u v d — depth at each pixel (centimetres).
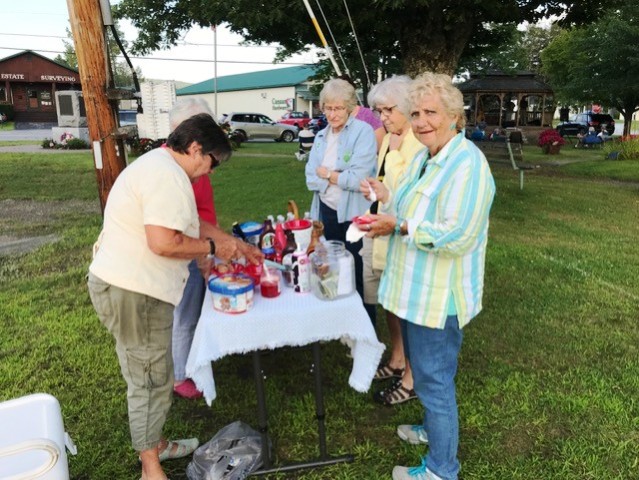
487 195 182
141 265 195
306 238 245
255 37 978
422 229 184
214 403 289
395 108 256
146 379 207
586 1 880
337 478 230
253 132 2312
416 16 809
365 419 272
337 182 299
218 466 229
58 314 403
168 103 379
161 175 188
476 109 2656
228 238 237
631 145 1534
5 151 1681
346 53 1034
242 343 213
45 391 297
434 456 213
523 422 266
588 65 2133
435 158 190
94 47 326
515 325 380
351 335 222
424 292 194
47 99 3809
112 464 241
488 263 520
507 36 1096
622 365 322
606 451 242
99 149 343
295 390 302
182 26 979
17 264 527
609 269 504
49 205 831
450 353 202
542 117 2659
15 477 147
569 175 1252
